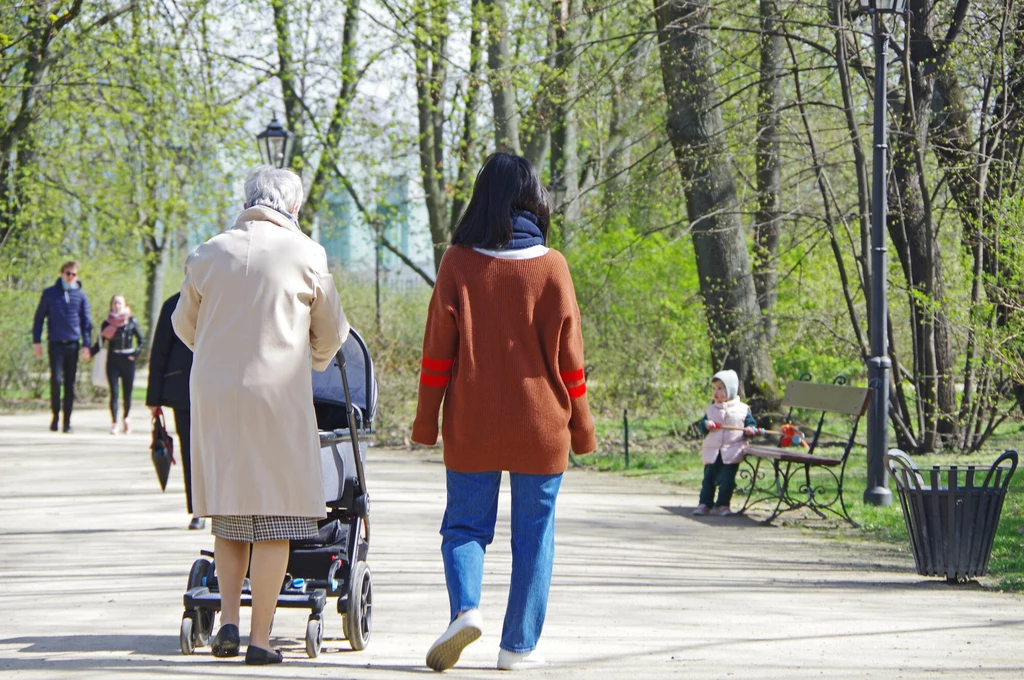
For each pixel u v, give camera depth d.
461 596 6.34
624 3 24.66
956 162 20.03
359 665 6.78
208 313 6.73
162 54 29.33
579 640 7.66
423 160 30.91
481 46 28.12
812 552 12.30
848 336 23.83
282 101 32.75
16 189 34.47
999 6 19.38
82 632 7.80
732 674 6.59
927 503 10.55
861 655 7.25
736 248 23.66
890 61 21.02
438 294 6.64
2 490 16.53
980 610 9.02
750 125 23.12
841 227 24.45
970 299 20.08
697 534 13.50
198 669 6.46
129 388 25.67
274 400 6.61
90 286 35.91
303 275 6.82
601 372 25.47
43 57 28.89
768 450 15.12
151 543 12.05
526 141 29.64
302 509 6.64
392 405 25.23
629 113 29.62
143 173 35.94
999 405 21.28
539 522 6.64
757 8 22.97
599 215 24.50
